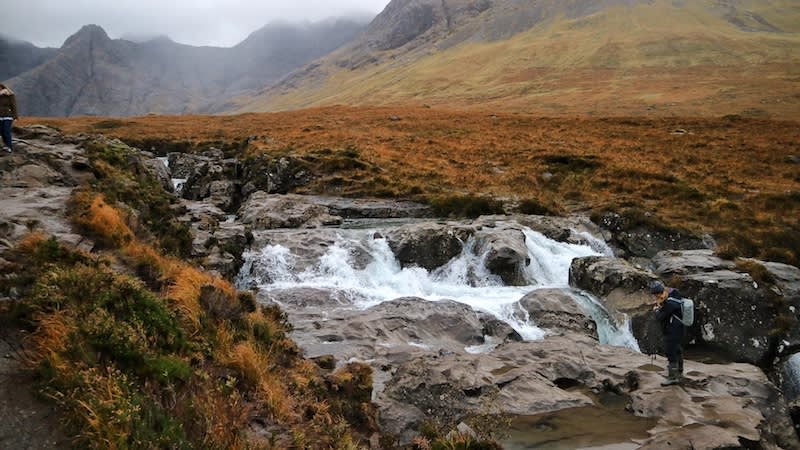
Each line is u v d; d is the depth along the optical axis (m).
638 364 13.23
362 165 41.69
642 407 10.77
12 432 6.28
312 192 38.59
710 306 18.44
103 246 12.25
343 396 10.24
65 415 6.61
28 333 7.64
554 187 36.44
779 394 12.17
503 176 39.12
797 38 161.12
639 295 18.97
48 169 16.97
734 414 10.30
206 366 8.87
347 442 8.31
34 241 9.91
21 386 6.87
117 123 73.25
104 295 8.71
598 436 9.66
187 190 41.66
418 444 9.09
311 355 12.74
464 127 61.59
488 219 28.09
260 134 57.91
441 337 15.62
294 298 18.38
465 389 10.90
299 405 9.12
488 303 18.86
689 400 10.96
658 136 51.06
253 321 11.53
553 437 9.61
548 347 14.09
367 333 14.82
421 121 67.75
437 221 29.83
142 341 8.00
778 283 19.20
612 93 121.94
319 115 79.06
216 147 54.44
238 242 22.05
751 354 17.58
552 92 136.25
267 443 7.57
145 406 6.94
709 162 40.75
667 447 8.96
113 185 17.91
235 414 7.77
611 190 34.88
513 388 11.31
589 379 12.45
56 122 74.19
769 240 25.50
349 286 21.05
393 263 23.27
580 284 21.22
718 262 20.98
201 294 11.09
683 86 119.94
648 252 25.92
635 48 168.50
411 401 10.67
